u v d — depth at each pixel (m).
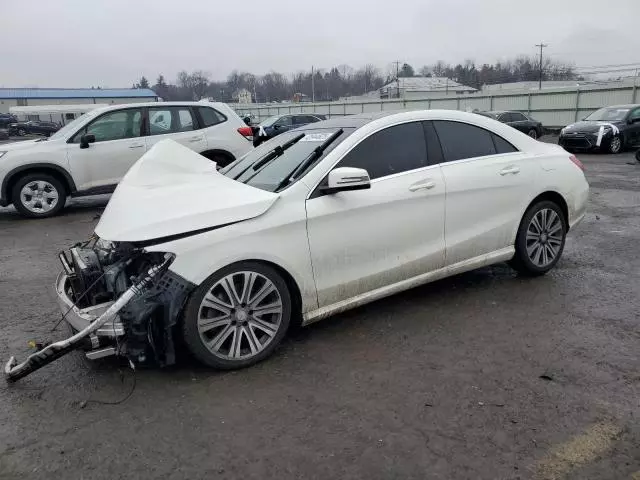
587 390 3.16
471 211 4.45
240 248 3.38
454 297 4.68
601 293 4.72
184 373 3.49
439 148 4.37
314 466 2.58
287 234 3.55
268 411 3.04
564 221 5.19
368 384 3.30
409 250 4.14
